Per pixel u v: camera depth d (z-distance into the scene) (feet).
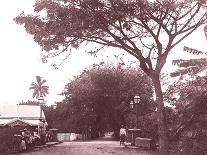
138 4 48.11
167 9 49.01
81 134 232.73
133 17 49.67
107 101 211.20
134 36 54.03
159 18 50.62
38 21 51.88
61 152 95.04
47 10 50.67
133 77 207.41
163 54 52.80
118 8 48.62
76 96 211.61
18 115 207.10
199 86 57.11
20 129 109.70
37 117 208.23
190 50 72.74
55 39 52.37
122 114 203.31
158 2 48.83
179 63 71.10
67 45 54.29
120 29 51.60
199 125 53.72
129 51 53.21
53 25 50.21
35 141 123.34
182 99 55.77
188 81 57.36
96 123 223.92
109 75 207.72
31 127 172.45
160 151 51.26
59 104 223.71
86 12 49.80
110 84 209.36
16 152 94.84
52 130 175.73
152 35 51.90
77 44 54.85
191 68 70.38
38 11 51.39
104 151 97.91
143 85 205.46
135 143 120.88
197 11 52.16
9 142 92.63
